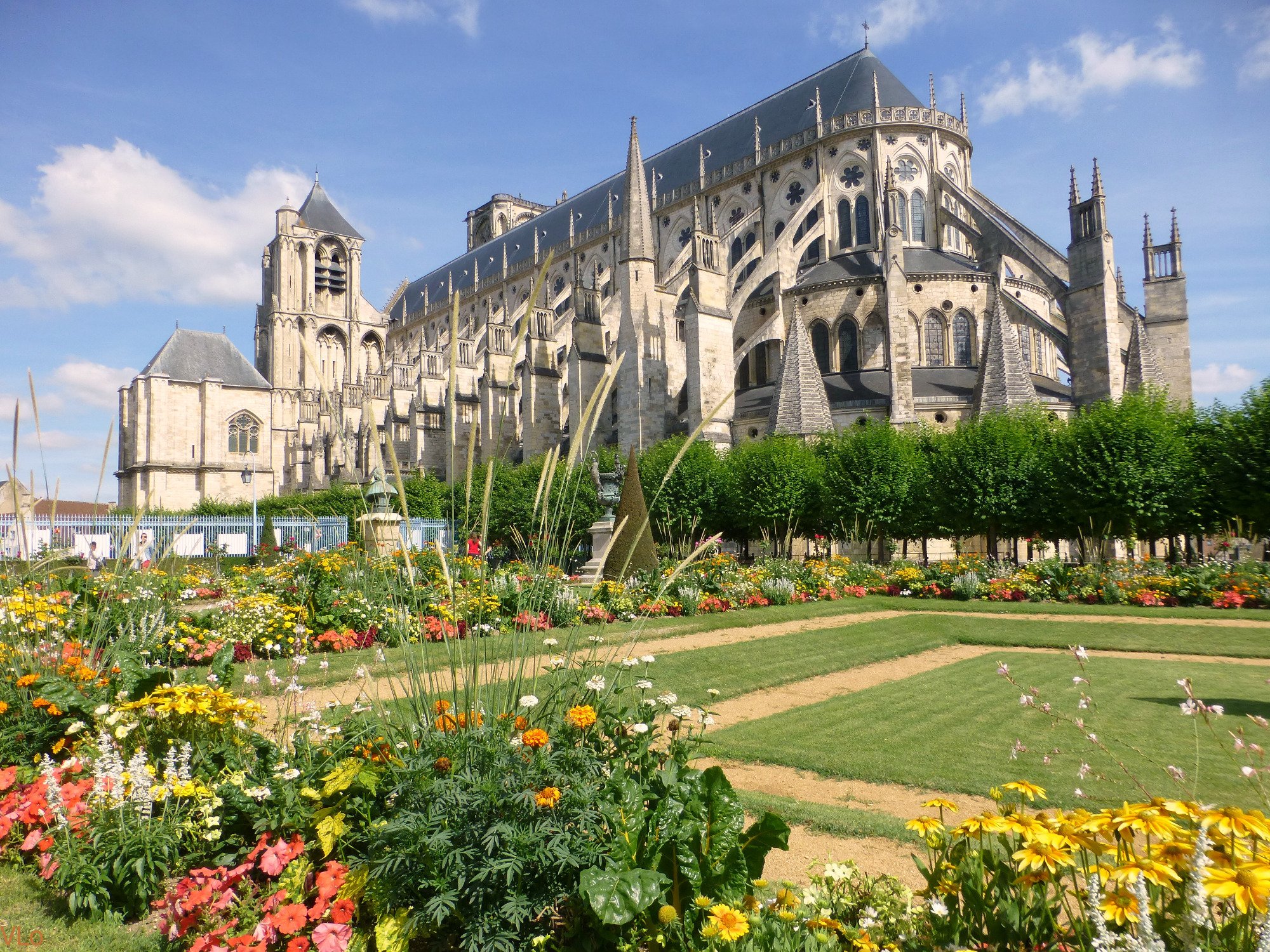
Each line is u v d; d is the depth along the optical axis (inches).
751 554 2100.1
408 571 247.8
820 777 434.6
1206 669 748.6
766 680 696.4
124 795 257.6
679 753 247.9
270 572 995.9
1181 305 2206.0
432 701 247.3
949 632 984.9
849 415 2156.7
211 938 215.3
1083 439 1510.8
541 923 206.2
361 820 236.1
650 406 2225.6
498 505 1464.1
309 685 541.6
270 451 3986.2
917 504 1752.0
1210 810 157.2
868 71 2851.9
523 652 254.2
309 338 4446.4
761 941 191.6
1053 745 482.0
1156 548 2027.6
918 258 2495.1
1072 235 2079.2
